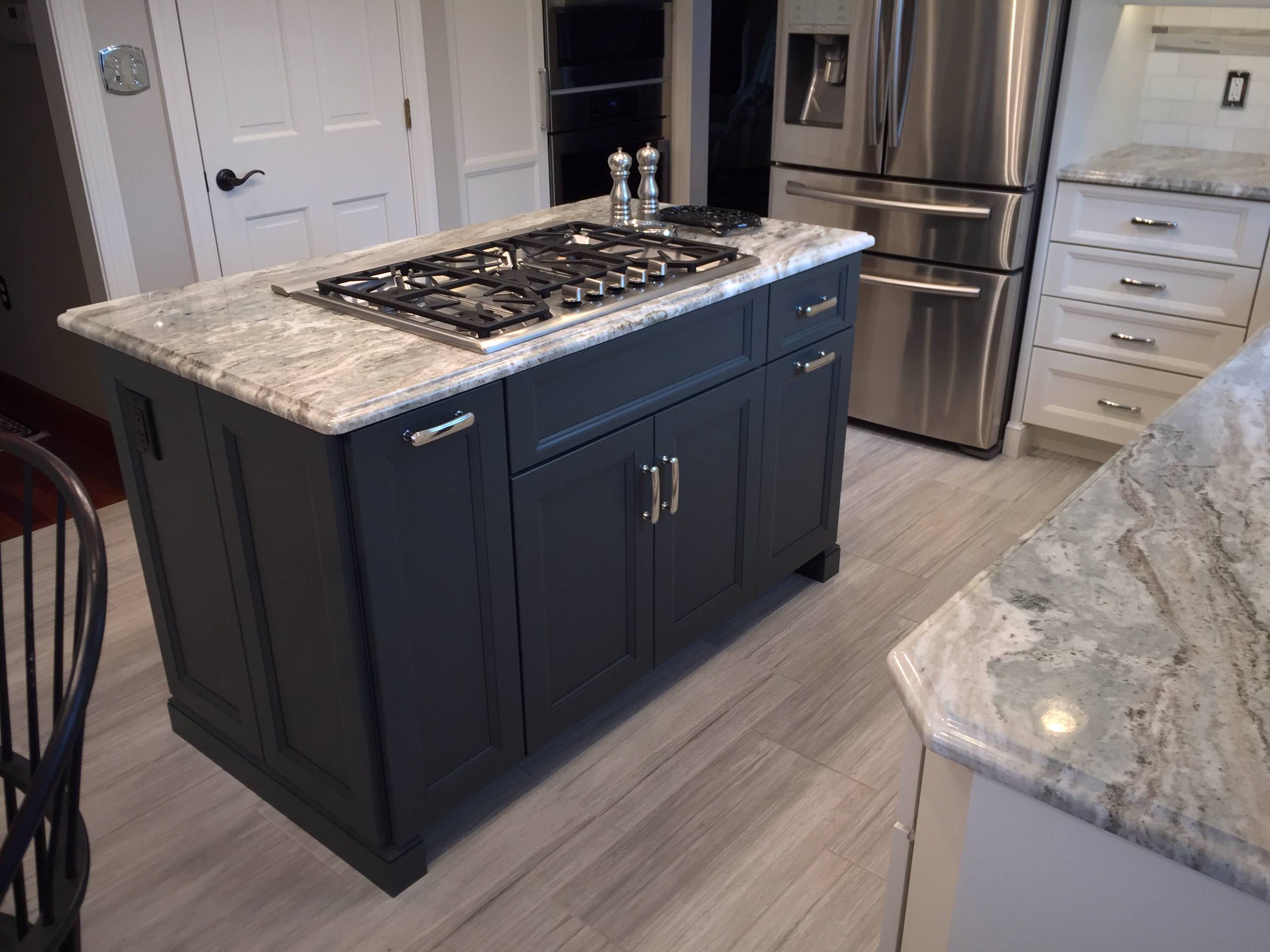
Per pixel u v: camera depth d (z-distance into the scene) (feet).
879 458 11.77
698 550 7.62
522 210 13.69
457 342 5.68
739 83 13.99
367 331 6.00
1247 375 5.08
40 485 11.03
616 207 8.38
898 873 3.40
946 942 3.27
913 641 3.07
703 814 6.62
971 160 10.55
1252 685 2.85
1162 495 3.93
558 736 7.30
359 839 6.08
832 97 11.55
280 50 10.73
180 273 10.68
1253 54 10.82
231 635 6.30
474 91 12.62
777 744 7.24
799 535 8.73
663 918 5.86
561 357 5.88
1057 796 2.54
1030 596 3.28
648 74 14.23
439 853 6.33
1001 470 11.44
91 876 6.14
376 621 5.35
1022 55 9.89
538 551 6.22
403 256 7.64
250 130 10.73
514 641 6.28
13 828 2.75
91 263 10.24
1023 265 10.94
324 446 4.95
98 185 9.82
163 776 6.95
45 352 12.74
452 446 5.47
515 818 6.61
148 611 8.75
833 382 8.49
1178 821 2.42
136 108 9.90
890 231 11.34
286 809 6.54
